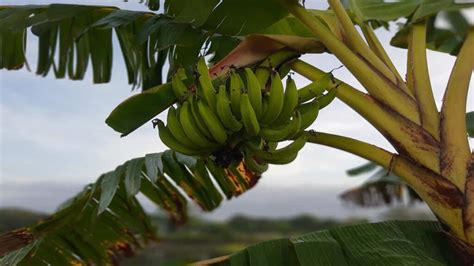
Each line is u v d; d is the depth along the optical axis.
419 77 1.15
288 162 1.04
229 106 0.99
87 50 1.85
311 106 1.08
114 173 1.51
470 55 1.14
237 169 1.83
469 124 1.72
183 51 1.44
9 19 1.41
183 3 1.37
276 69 1.17
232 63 1.13
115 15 1.39
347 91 1.15
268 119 1.03
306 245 1.08
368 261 1.06
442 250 1.12
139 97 1.07
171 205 1.94
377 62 1.17
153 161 1.48
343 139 1.14
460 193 1.08
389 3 1.33
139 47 1.63
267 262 1.09
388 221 1.18
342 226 1.16
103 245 1.86
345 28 1.22
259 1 1.30
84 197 1.66
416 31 1.22
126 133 1.13
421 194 1.12
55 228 1.65
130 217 1.87
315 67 1.21
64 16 1.41
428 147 1.11
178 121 1.06
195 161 1.59
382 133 1.15
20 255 1.59
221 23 1.36
